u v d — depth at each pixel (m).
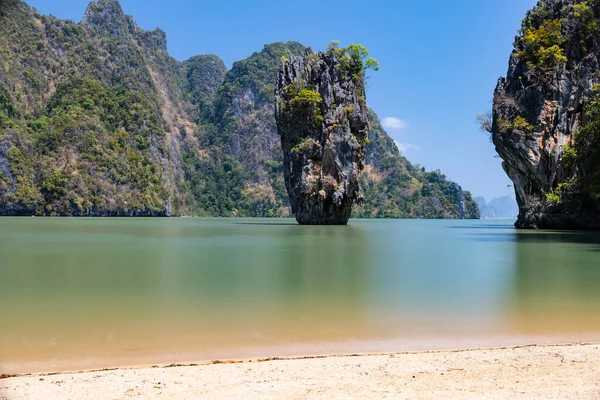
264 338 12.07
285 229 68.31
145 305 15.83
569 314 14.69
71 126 169.62
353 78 75.88
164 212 185.12
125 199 168.88
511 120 65.00
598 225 61.59
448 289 18.83
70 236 50.50
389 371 9.27
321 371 9.27
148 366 9.82
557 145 62.03
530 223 66.12
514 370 9.30
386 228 79.94
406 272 23.62
